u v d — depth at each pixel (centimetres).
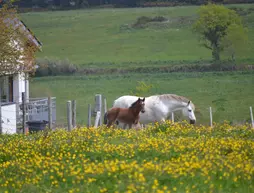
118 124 2312
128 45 11856
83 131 1919
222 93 6569
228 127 2094
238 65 8825
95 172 1155
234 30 10081
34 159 1384
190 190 1037
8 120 2616
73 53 11294
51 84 7769
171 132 1952
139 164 1254
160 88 7194
